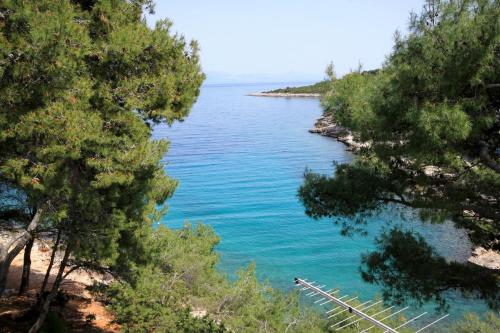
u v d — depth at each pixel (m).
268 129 113.62
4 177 9.49
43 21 6.93
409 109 6.90
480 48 6.36
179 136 103.94
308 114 150.62
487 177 8.46
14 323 13.90
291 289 28.70
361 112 8.81
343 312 16.62
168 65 9.82
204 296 17.94
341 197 9.02
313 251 35.53
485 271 8.31
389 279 8.64
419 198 8.37
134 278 14.13
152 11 10.30
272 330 15.90
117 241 10.78
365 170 9.23
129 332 14.65
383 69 8.28
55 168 8.00
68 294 20.27
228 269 32.25
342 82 10.52
